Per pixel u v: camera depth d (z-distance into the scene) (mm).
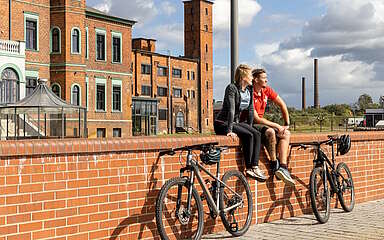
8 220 5117
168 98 77812
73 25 43594
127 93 52406
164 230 5992
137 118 67438
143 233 6305
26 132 36281
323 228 7465
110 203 5984
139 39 81000
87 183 5773
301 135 8562
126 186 6148
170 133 77625
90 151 5770
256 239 6785
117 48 51531
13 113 32469
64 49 43125
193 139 6902
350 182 9078
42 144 5367
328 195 8023
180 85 80625
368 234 7043
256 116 7805
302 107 118812
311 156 8844
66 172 5590
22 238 5211
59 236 5508
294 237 6879
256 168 7535
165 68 77438
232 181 7277
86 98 47125
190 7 87625
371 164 10297
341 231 7246
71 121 43031
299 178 8578
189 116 82438
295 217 8367
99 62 49094
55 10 43281
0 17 39812
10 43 37812
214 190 6707
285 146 7707
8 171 5137
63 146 5531
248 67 7402
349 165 9727
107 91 49906
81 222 5703
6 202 5109
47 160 5434
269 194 8023
